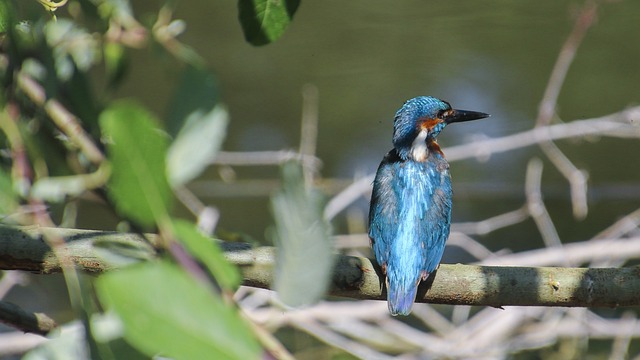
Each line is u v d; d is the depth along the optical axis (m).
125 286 2.44
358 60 15.54
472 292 6.92
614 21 15.09
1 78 5.21
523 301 6.78
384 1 15.41
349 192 11.53
